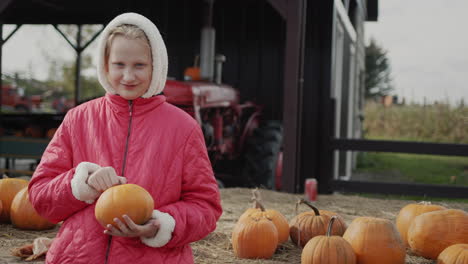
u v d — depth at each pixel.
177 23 8.86
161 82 1.76
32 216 3.76
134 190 1.59
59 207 1.64
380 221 3.07
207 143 5.72
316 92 6.82
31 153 7.06
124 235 1.54
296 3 5.87
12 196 3.98
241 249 3.25
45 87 27.41
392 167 13.51
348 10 8.73
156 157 1.71
